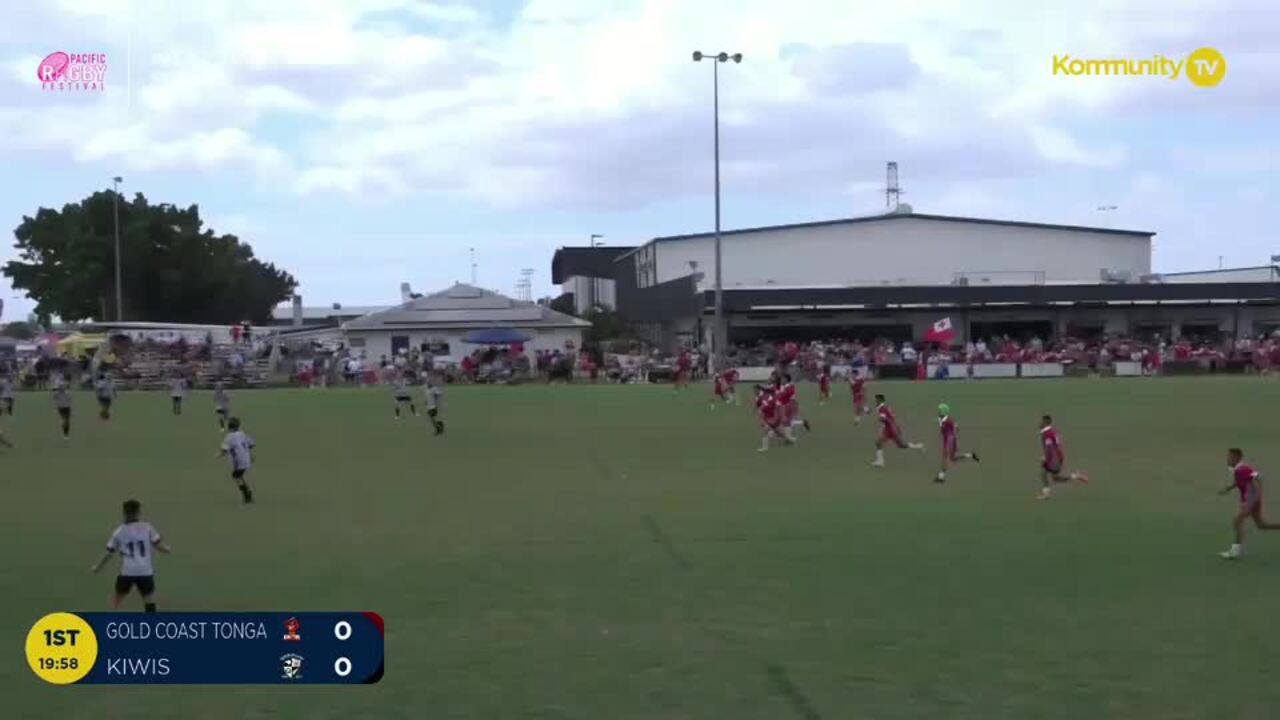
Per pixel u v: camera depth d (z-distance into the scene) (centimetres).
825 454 3031
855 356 6850
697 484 2455
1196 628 1259
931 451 3064
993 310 8325
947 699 1035
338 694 1067
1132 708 1010
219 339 8600
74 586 1489
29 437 3650
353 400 5450
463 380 7169
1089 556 1645
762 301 7956
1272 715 991
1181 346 7169
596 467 2773
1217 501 2175
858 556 1652
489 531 1880
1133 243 9750
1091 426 3697
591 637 1239
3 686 1102
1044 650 1180
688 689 1068
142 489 2423
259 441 3488
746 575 1530
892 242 9581
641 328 10381
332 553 1697
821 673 1110
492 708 1026
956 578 1502
